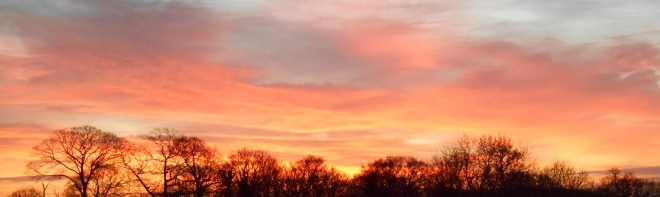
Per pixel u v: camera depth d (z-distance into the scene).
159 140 106.38
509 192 107.50
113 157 104.06
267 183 124.31
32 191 126.75
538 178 112.44
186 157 106.81
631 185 132.12
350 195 133.62
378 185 130.50
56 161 101.44
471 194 110.50
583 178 122.62
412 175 132.38
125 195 104.50
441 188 115.31
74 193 103.56
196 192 106.50
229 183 112.69
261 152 126.44
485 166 111.19
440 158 119.62
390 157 135.25
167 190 105.44
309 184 130.62
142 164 105.31
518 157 111.25
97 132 104.06
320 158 134.50
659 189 136.12
